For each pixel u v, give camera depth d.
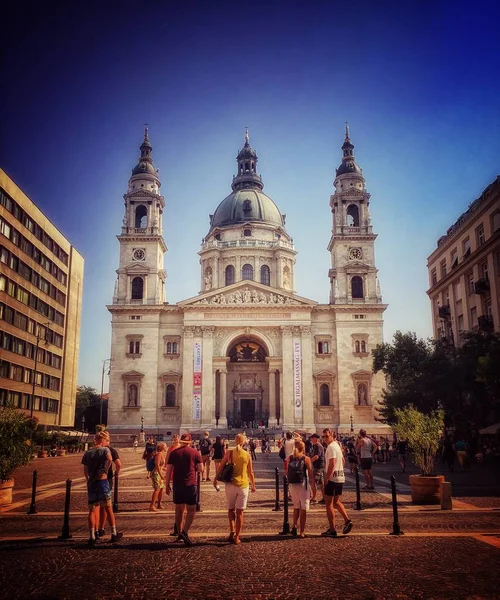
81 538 16.53
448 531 17.30
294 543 15.75
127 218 101.94
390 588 11.54
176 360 95.19
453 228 74.62
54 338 94.81
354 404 92.94
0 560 13.91
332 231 104.75
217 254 114.31
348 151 107.19
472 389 55.38
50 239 93.12
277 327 95.81
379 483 32.31
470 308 67.19
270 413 94.50
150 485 31.52
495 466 44.19
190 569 13.04
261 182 131.00
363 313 96.19
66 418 99.62
